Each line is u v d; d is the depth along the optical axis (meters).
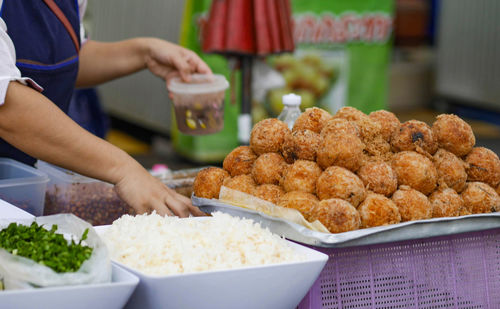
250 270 0.98
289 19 3.11
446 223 1.16
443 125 1.32
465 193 1.29
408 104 6.80
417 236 1.14
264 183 1.30
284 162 1.31
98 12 5.66
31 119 1.36
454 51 6.53
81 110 3.06
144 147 5.45
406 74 6.70
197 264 1.01
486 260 1.29
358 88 4.55
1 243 1.00
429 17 6.90
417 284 1.23
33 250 0.95
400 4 6.79
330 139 1.21
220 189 1.33
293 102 1.65
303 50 4.34
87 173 1.43
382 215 1.15
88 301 0.90
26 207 1.59
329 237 1.08
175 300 0.96
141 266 1.01
